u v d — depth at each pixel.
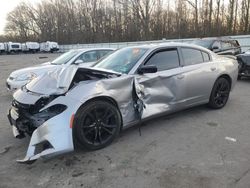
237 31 32.81
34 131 3.08
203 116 4.93
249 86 8.24
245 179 2.78
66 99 3.24
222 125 4.45
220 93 5.34
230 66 5.44
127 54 4.49
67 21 57.50
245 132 4.12
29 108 3.36
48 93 3.38
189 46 4.86
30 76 6.32
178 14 38.22
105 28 50.47
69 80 3.46
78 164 3.19
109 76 3.76
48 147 3.04
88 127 3.41
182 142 3.76
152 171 2.99
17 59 28.70
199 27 35.78
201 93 4.91
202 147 3.59
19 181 2.86
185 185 2.70
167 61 4.42
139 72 3.97
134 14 44.22
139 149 3.56
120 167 3.10
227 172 2.92
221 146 3.61
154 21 42.19
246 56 8.96
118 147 3.62
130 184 2.75
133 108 3.87
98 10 50.94
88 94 3.33
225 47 11.76
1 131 4.33
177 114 5.04
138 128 4.32
